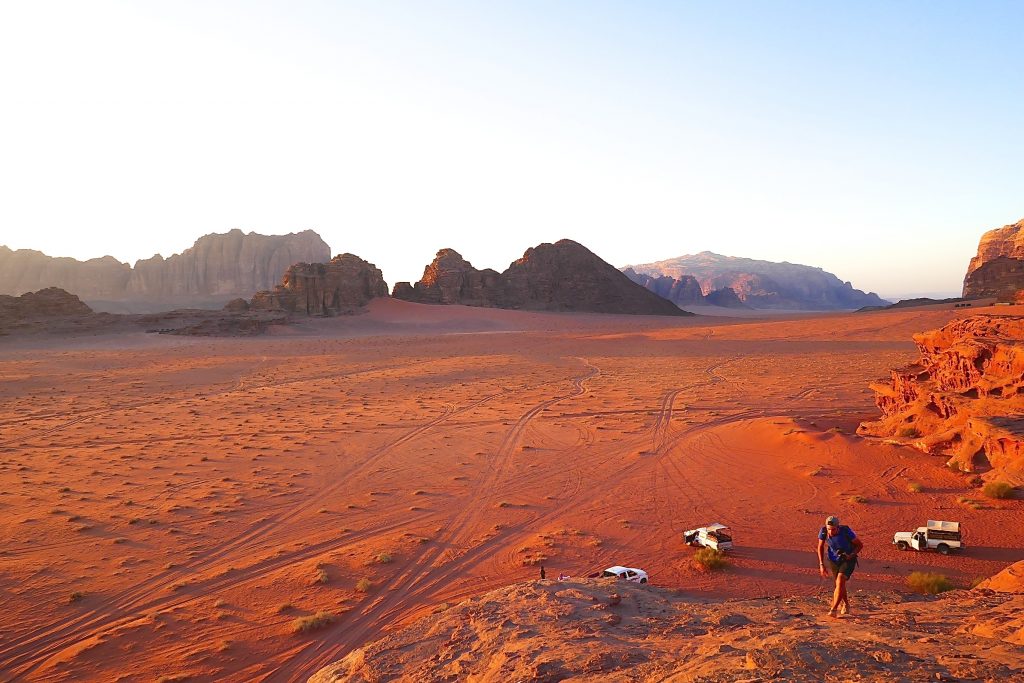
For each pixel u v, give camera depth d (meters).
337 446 52.66
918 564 25.03
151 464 46.69
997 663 6.04
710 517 32.06
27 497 38.12
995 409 38.66
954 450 38.81
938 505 31.47
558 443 51.50
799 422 51.03
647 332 174.62
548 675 8.72
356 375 106.56
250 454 49.78
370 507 35.75
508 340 167.00
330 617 22.00
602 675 8.16
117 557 28.70
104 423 64.94
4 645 21.25
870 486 35.31
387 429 60.12
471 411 69.44
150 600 24.34
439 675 10.77
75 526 32.69
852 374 90.19
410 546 29.25
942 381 47.19
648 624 12.05
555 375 102.38
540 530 31.27
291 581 25.64
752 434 49.38
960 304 188.38
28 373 106.56
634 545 28.58
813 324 164.38
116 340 168.75
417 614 22.42
